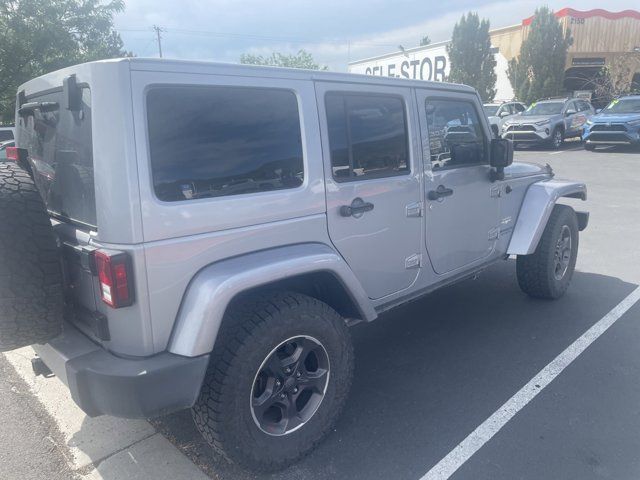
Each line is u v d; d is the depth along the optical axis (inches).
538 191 186.2
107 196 88.7
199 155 96.4
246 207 102.3
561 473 108.2
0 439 123.2
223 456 104.2
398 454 115.6
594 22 1042.7
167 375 91.4
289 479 108.4
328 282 120.5
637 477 106.6
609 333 171.8
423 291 148.6
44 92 110.0
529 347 163.9
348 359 117.8
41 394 142.7
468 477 107.9
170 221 92.3
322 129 115.9
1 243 89.6
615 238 289.7
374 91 127.4
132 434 124.3
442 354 161.5
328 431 117.2
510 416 128.3
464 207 157.8
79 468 113.3
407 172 137.0
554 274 193.9
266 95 106.5
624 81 1030.4
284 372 108.6
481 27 1061.1
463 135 158.4
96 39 784.9
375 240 129.6
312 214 114.3
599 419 126.0
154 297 92.3
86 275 97.9
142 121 89.0
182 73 93.9
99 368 91.7
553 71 1007.6
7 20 695.1
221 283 94.2
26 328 95.7
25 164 126.2
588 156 674.8
